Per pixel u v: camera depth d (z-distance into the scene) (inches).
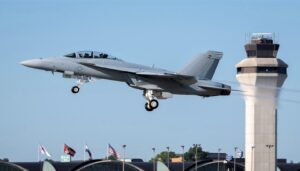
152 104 6791.3
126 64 6865.2
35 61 6727.4
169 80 6840.6
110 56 6884.8
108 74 6771.7
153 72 6761.8
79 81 6771.7
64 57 6796.3
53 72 6766.7
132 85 6786.4
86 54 6825.8
